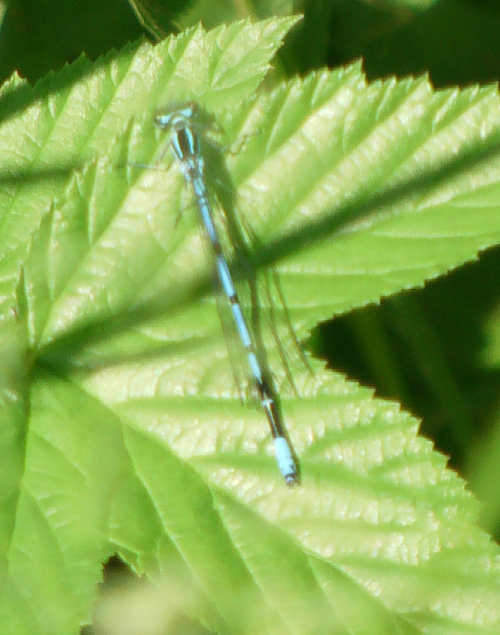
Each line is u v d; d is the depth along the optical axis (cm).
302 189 35
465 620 34
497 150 35
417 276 35
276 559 34
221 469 35
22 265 35
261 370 35
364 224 35
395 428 35
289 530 34
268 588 34
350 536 34
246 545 34
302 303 35
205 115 35
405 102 35
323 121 35
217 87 35
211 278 35
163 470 35
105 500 34
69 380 35
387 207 35
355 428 35
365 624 34
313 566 34
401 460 34
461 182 35
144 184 35
